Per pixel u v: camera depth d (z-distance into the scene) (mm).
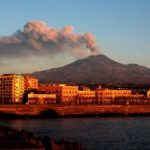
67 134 194000
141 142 161375
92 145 149750
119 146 147625
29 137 107812
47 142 98375
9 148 84938
